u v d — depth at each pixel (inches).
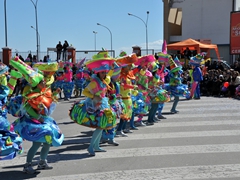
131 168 225.0
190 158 245.3
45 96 210.8
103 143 293.6
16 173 217.9
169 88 449.4
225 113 444.8
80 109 250.5
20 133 205.5
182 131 339.3
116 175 211.0
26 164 216.8
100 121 247.6
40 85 209.6
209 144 284.7
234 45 973.2
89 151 257.6
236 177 204.7
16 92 645.3
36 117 206.5
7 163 242.1
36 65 221.9
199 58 603.8
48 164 233.6
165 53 414.3
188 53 949.8
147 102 356.8
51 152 269.4
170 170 219.1
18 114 210.1
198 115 433.7
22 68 203.6
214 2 1460.4
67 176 210.5
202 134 323.6
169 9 1550.2
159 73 389.4
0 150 191.9
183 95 449.1
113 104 275.4
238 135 317.1
